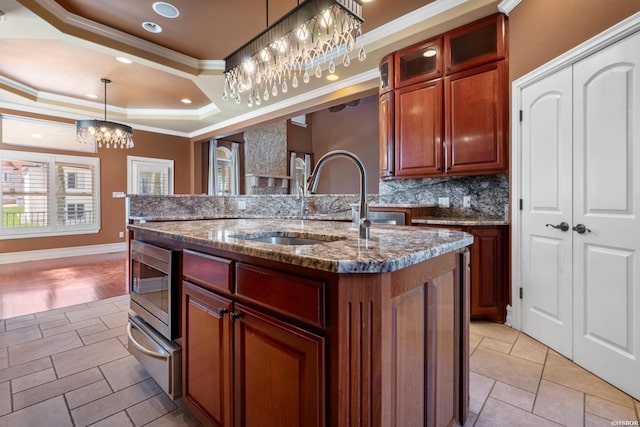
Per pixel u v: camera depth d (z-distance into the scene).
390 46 3.16
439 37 2.97
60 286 3.85
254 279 1.07
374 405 0.85
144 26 3.14
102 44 3.16
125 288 3.76
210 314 1.28
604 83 1.78
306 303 0.90
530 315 2.37
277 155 8.68
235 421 1.17
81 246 5.90
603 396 1.64
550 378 1.81
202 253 1.34
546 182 2.21
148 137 6.71
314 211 4.20
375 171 8.06
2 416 1.53
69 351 2.20
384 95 3.41
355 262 0.82
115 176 6.29
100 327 2.62
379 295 0.85
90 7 2.83
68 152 5.72
